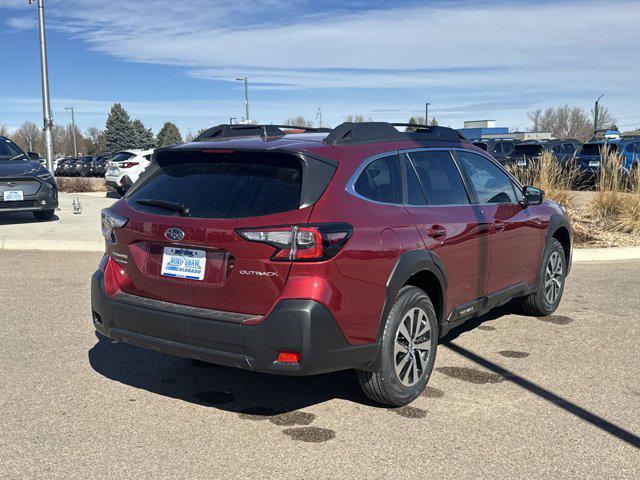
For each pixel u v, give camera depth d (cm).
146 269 402
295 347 351
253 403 426
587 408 419
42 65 1745
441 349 543
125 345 543
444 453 355
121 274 423
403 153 448
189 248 381
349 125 423
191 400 429
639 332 595
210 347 368
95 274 433
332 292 359
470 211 488
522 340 569
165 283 391
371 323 384
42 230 1192
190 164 415
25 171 1273
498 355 527
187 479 324
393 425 392
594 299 722
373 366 395
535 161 1330
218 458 347
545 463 344
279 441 369
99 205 1766
